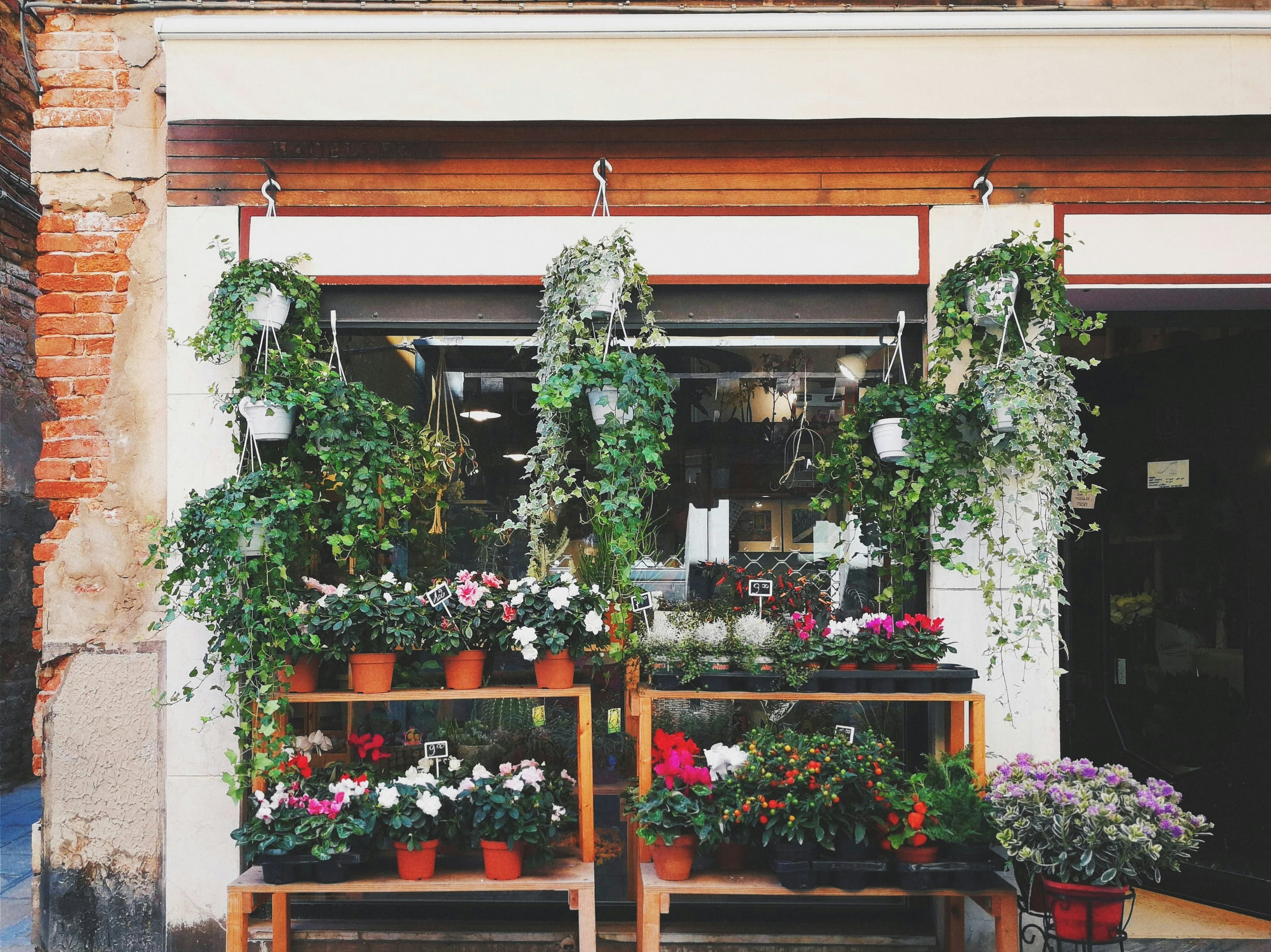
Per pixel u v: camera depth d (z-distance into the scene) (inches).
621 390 125.7
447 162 142.9
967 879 110.7
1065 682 177.6
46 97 142.6
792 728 141.1
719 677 125.7
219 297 127.8
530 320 142.6
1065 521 129.6
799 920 137.3
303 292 136.3
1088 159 144.5
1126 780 112.6
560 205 142.8
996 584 133.0
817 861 111.9
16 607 224.8
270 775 122.9
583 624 126.0
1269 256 143.6
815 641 126.4
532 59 128.9
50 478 139.3
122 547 138.3
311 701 130.3
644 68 129.3
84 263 141.4
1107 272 142.8
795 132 143.8
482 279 140.6
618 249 131.6
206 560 121.0
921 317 143.4
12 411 223.9
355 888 114.7
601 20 127.4
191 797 133.4
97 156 141.9
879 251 142.2
